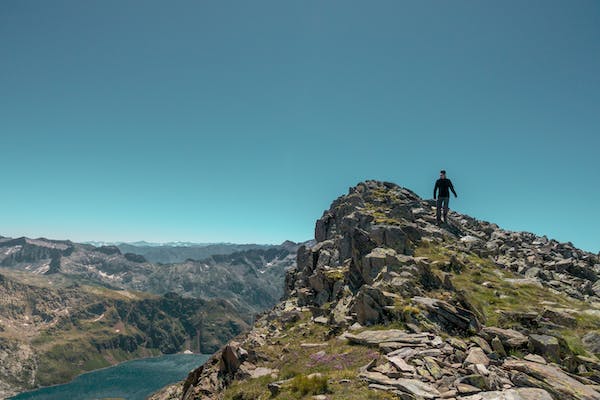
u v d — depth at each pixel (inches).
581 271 1668.3
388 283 1183.6
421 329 919.0
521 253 1856.5
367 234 1569.9
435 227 1930.4
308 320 1488.7
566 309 971.9
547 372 679.1
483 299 1066.7
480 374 657.6
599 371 724.0
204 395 1116.5
